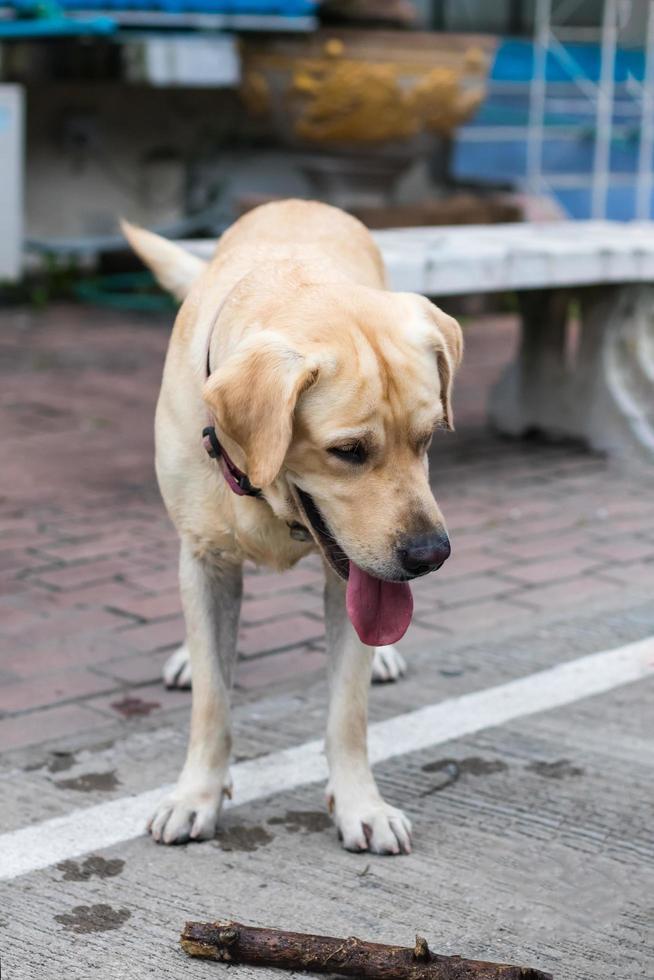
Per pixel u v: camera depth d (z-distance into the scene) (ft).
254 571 16.62
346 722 10.42
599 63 40.93
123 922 9.11
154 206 36.88
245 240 11.82
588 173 40.70
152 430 22.75
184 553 10.62
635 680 13.52
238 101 37.55
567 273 20.18
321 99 32.50
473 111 34.04
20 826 10.39
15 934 8.93
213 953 8.62
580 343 22.30
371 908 9.32
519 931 9.05
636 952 8.81
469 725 12.41
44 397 24.57
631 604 15.69
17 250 33.12
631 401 22.12
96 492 19.36
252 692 13.14
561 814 10.76
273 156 37.96
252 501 9.81
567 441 22.89
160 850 10.11
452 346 9.77
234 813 10.73
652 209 39.86
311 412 8.85
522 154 40.88
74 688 13.04
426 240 20.93
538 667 13.82
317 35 32.40
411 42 32.37
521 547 17.63
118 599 15.42
